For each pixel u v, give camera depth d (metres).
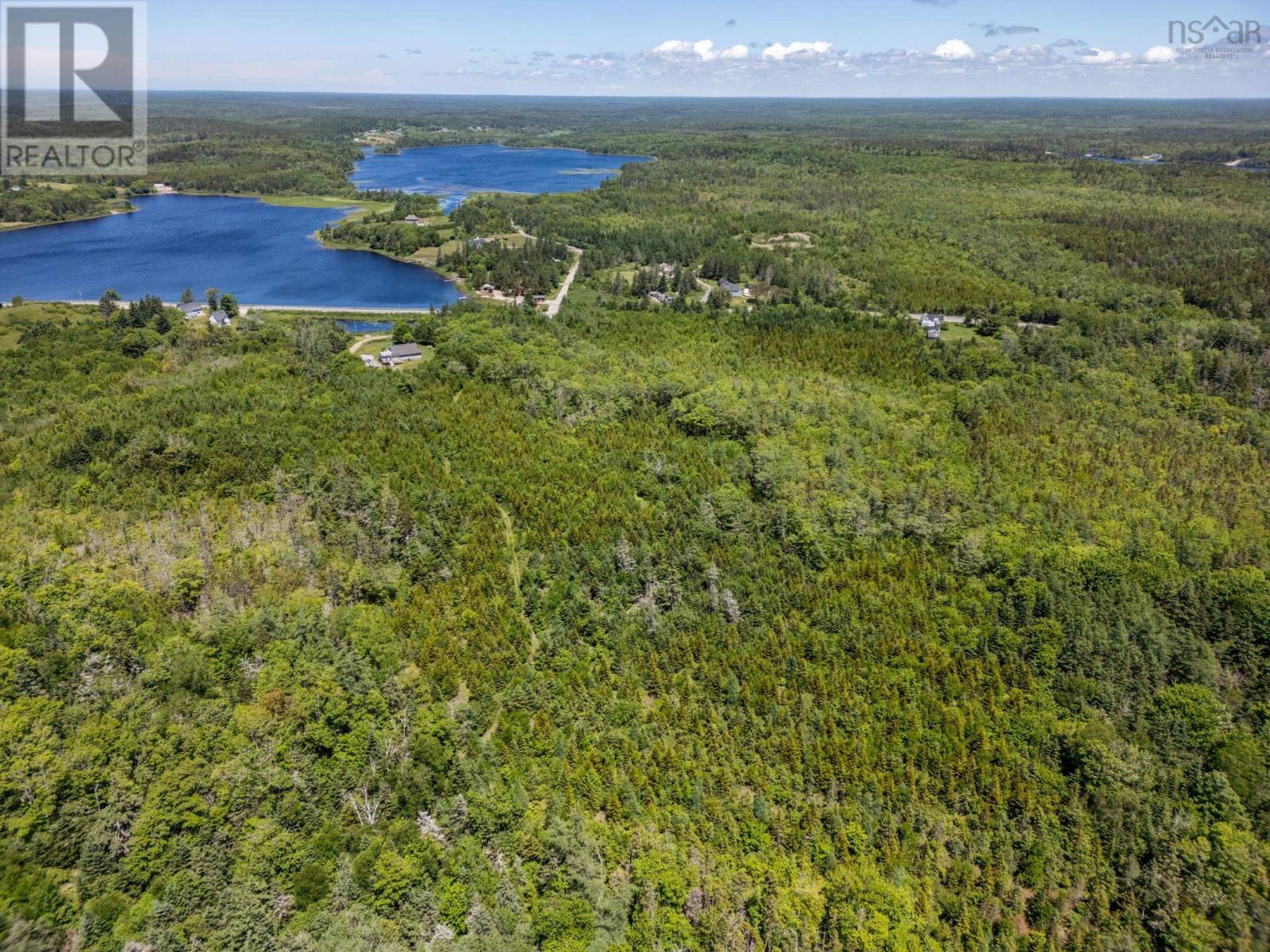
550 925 68.62
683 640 108.44
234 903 64.56
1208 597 111.75
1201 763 92.88
